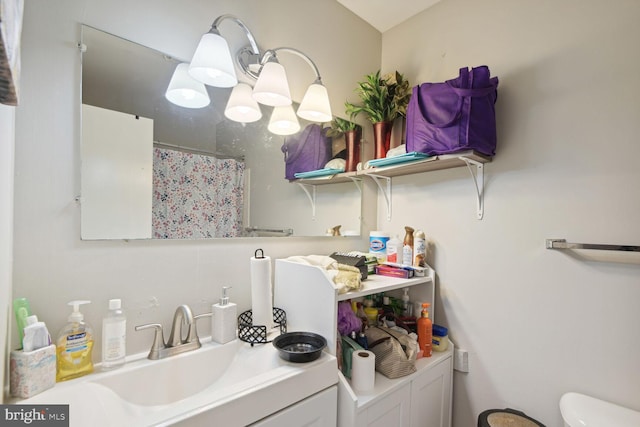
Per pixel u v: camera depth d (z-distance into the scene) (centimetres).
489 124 131
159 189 106
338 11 168
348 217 173
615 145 113
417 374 127
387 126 170
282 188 142
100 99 95
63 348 82
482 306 145
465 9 157
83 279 90
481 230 146
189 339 103
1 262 60
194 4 115
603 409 108
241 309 125
